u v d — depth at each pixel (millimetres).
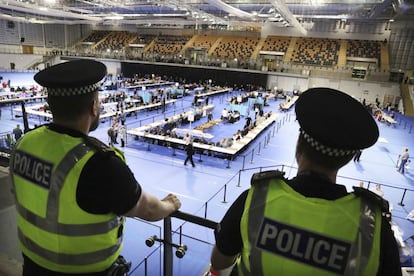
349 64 46625
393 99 42719
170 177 15258
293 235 1303
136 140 21141
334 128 1297
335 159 1340
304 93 1529
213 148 18094
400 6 30359
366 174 17469
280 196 1377
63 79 1597
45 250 1611
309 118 1355
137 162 17078
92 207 1520
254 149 20750
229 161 17953
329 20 49156
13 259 2773
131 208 1603
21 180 1703
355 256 1238
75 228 1525
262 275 1332
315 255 1270
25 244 1723
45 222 1563
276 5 25078
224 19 46375
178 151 19297
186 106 34438
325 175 1392
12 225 2723
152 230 10117
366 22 46719
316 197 1336
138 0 36781
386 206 1346
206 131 24609
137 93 36188
